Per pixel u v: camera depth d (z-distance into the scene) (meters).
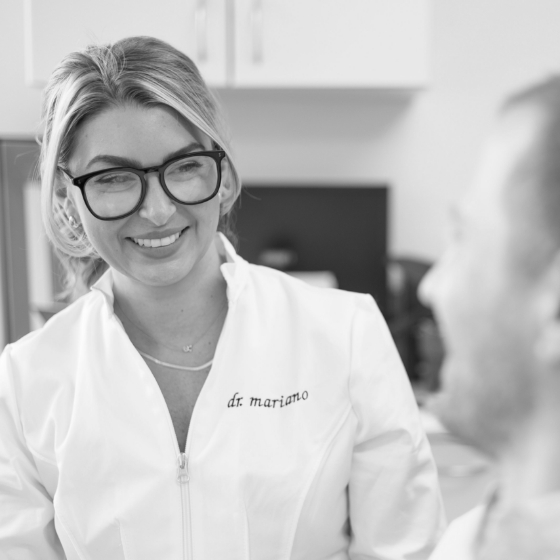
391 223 2.12
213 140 0.96
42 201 0.99
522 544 0.39
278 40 1.83
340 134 2.16
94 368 0.99
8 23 2.11
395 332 1.69
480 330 0.37
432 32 1.99
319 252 2.04
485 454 0.38
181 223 0.93
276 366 0.99
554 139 0.34
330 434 0.97
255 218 2.04
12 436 1.00
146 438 0.95
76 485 0.95
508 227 0.35
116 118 0.89
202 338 1.06
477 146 2.03
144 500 0.93
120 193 0.90
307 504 0.94
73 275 1.17
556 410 0.35
